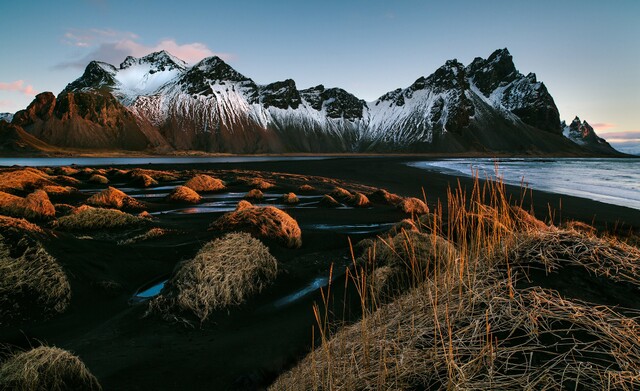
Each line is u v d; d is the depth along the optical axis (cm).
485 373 171
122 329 439
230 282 530
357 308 485
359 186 2777
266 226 866
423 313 245
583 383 153
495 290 228
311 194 2147
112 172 3058
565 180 3850
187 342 415
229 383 339
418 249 576
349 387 205
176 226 1035
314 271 681
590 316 188
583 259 241
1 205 1127
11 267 479
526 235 286
